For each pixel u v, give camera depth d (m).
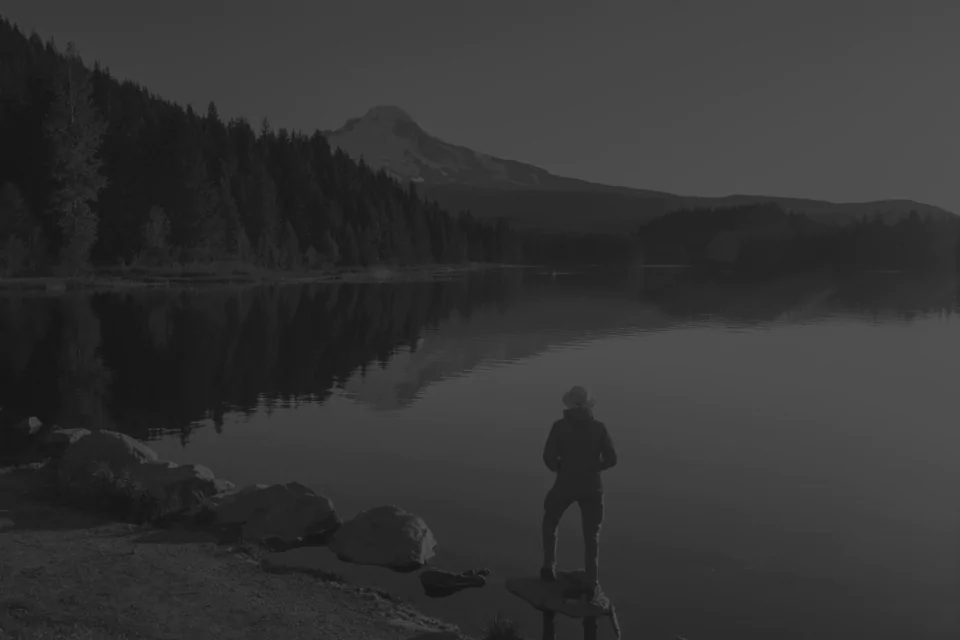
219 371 19.66
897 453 11.56
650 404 16.03
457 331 32.38
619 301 57.06
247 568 6.62
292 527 7.71
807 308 49.31
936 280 114.19
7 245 60.69
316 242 122.19
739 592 6.38
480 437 12.43
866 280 113.00
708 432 13.16
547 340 29.02
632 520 8.27
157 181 83.94
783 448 11.96
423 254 162.38
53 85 68.56
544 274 143.50
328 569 6.85
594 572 6.33
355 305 48.53
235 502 8.18
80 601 5.32
